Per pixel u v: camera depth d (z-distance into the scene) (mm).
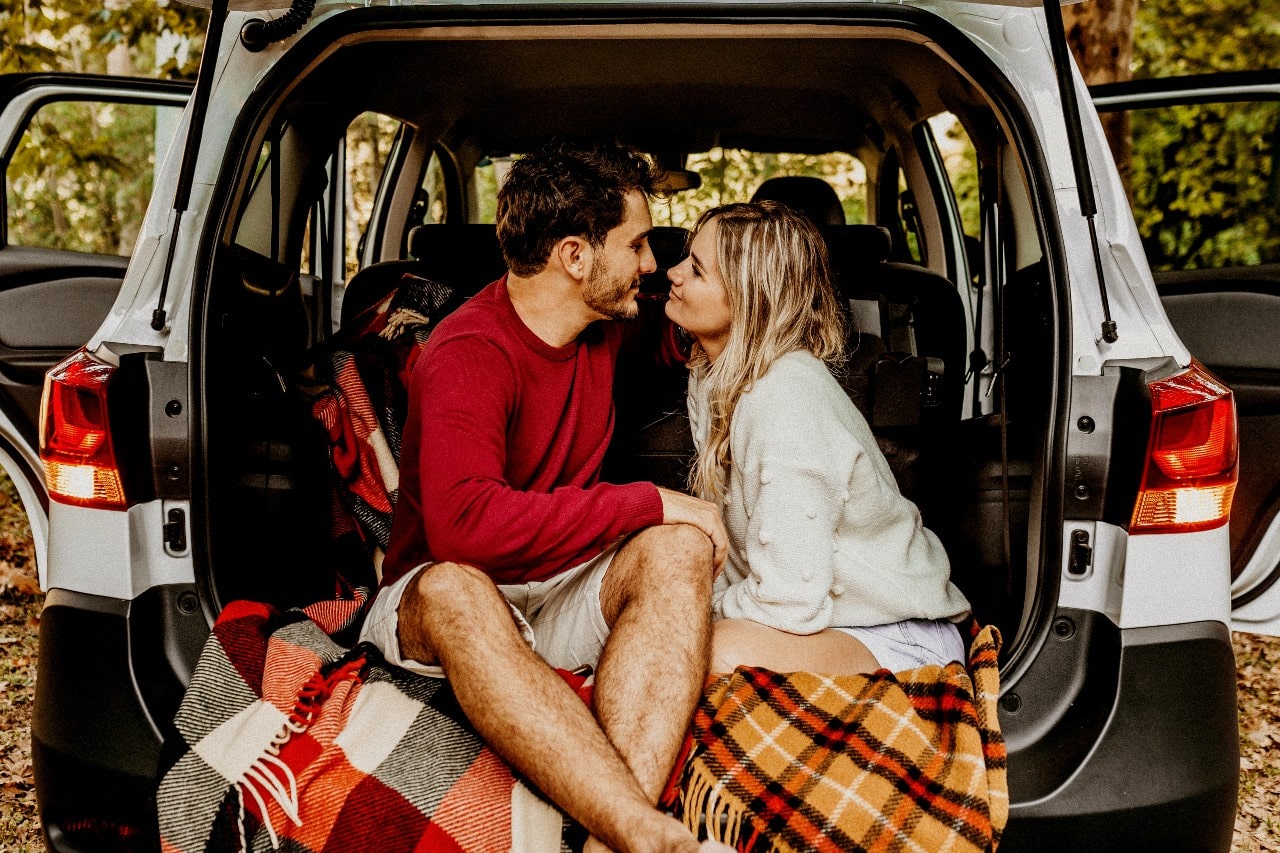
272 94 1838
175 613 1690
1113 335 1657
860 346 2113
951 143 8266
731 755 1500
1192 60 8711
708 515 1698
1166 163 7680
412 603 1583
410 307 2178
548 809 1463
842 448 1697
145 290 1755
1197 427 1617
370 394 2080
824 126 3486
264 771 1463
